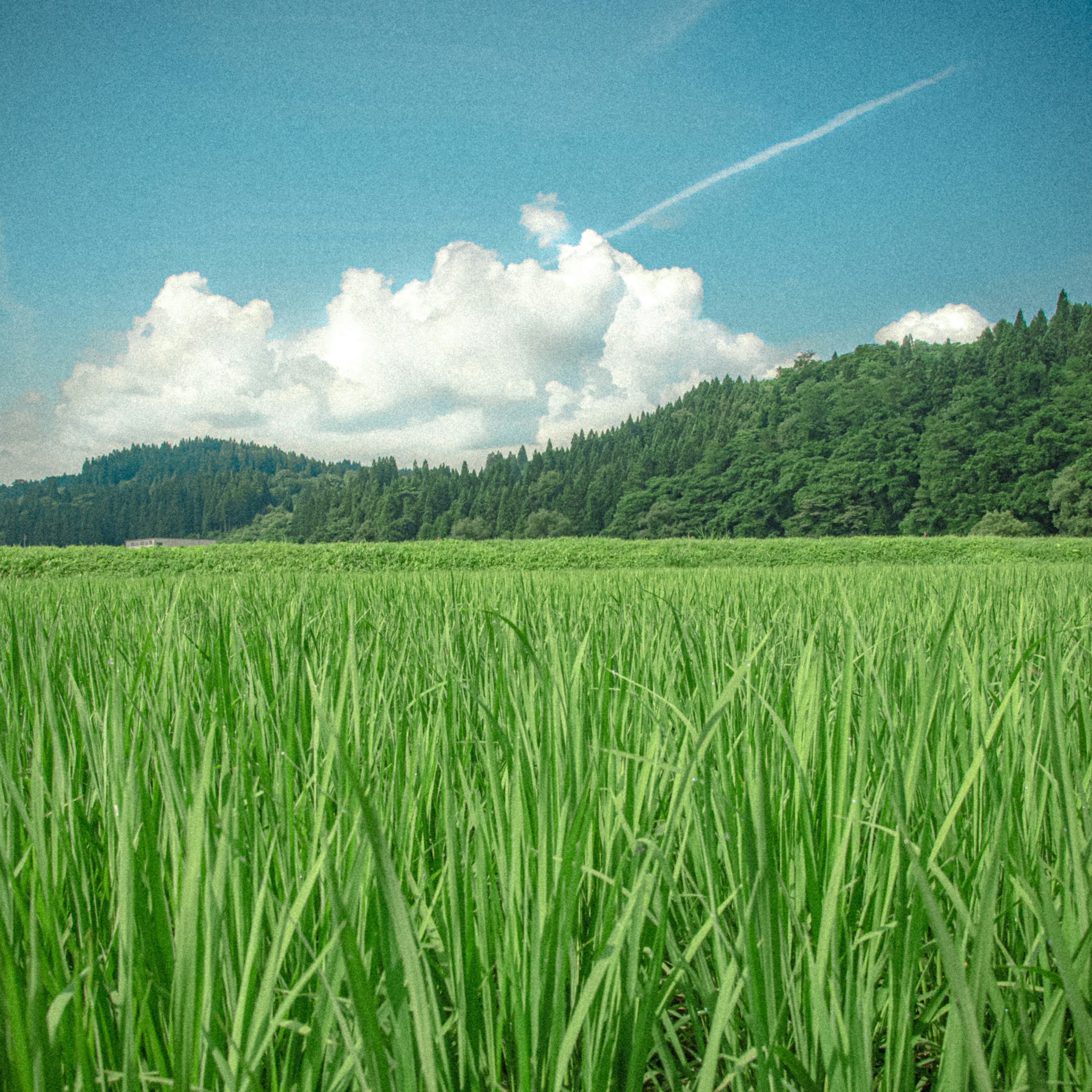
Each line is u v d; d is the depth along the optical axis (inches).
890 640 91.4
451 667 75.2
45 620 133.6
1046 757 60.4
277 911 45.3
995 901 35.8
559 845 43.3
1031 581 261.3
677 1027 46.1
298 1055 39.2
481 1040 40.3
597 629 110.8
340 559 858.1
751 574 325.4
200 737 58.6
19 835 50.9
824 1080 38.2
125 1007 32.1
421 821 58.5
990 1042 44.8
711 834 52.1
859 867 55.9
